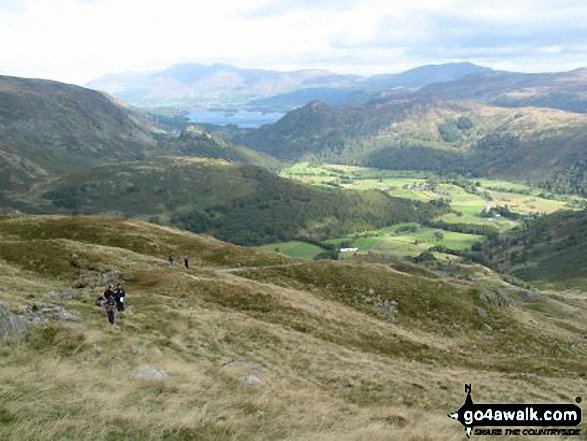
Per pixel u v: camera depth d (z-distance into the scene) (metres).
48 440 16.06
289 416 24.78
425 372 48.12
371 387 39.12
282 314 60.03
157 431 18.81
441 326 83.38
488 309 94.81
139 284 62.81
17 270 63.31
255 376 33.81
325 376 40.19
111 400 21.14
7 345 27.30
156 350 33.94
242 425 21.42
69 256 71.94
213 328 44.38
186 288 62.00
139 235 101.25
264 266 93.00
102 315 39.84
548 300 144.25
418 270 137.88
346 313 71.44
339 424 24.72
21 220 104.56
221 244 107.38
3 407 18.00
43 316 34.84
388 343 61.06
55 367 24.92
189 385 27.11
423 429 25.69
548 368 62.41
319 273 90.56
